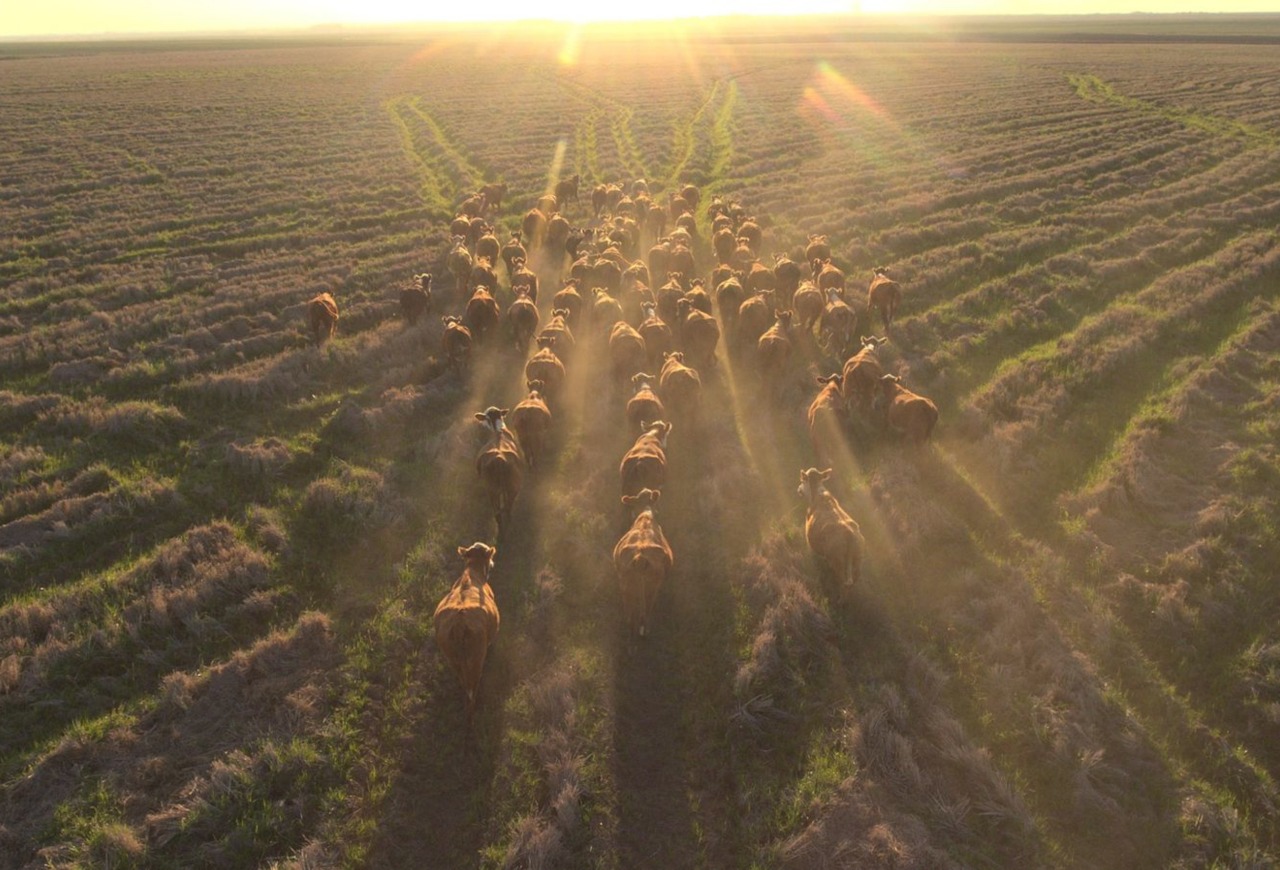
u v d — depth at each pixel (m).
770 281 19.62
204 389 15.12
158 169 35.28
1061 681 8.25
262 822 6.95
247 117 50.28
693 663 8.84
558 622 9.35
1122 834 6.80
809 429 13.14
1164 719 7.85
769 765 7.59
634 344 15.15
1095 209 26.61
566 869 6.67
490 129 46.38
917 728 7.85
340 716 8.00
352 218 28.22
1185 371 15.20
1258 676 8.20
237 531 10.95
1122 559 10.11
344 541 10.85
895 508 11.10
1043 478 12.01
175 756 7.61
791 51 115.25
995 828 6.88
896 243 24.39
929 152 37.41
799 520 11.20
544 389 14.34
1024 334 17.53
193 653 8.90
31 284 20.97
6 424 14.03
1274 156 33.09
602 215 28.66
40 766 7.41
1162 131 40.47
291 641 8.90
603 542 10.85
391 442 13.59
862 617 9.34
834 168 34.38
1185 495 11.45
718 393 15.23
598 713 8.10
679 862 6.77
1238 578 9.57
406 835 6.96
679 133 45.53
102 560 10.47
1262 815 6.96
